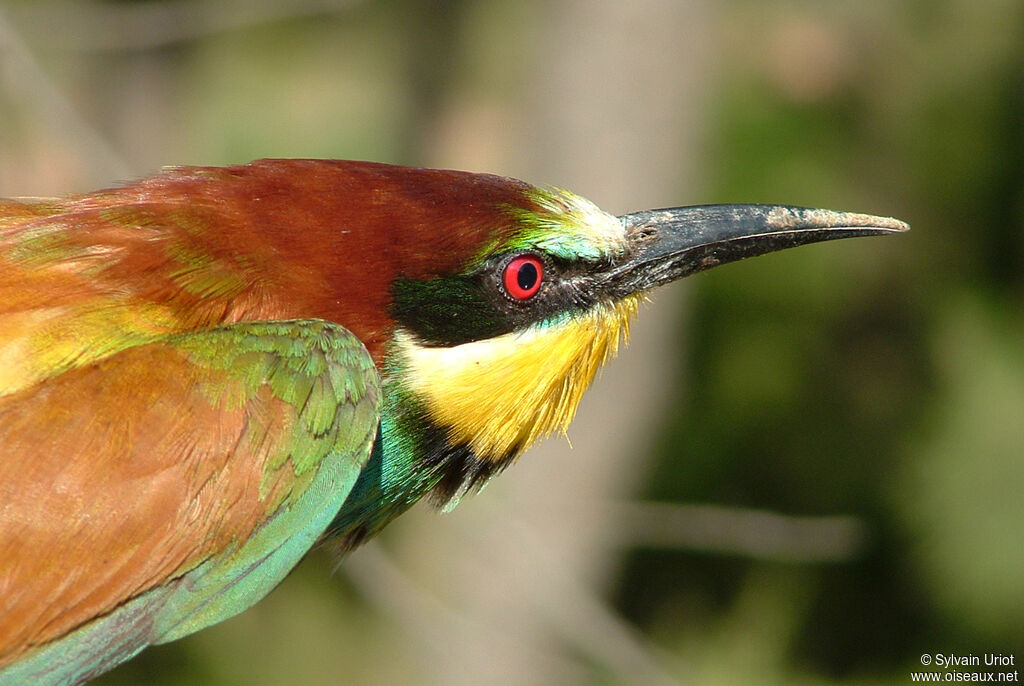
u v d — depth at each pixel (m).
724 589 16.44
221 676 14.20
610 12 12.41
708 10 12.68
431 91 18.23
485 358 7.18
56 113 10.32
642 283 7.68
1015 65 17.20
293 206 6.86
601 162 12.61
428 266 6.93
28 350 6.25
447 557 12.91
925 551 16.33
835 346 17.48
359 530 7.69
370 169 7.16
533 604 12.83
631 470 13.38
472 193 7.14
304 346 6.50
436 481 7.54
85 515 6.05
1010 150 17.27
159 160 17.00
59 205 6.94
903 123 17.23
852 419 17.45
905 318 17.39
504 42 18.23
